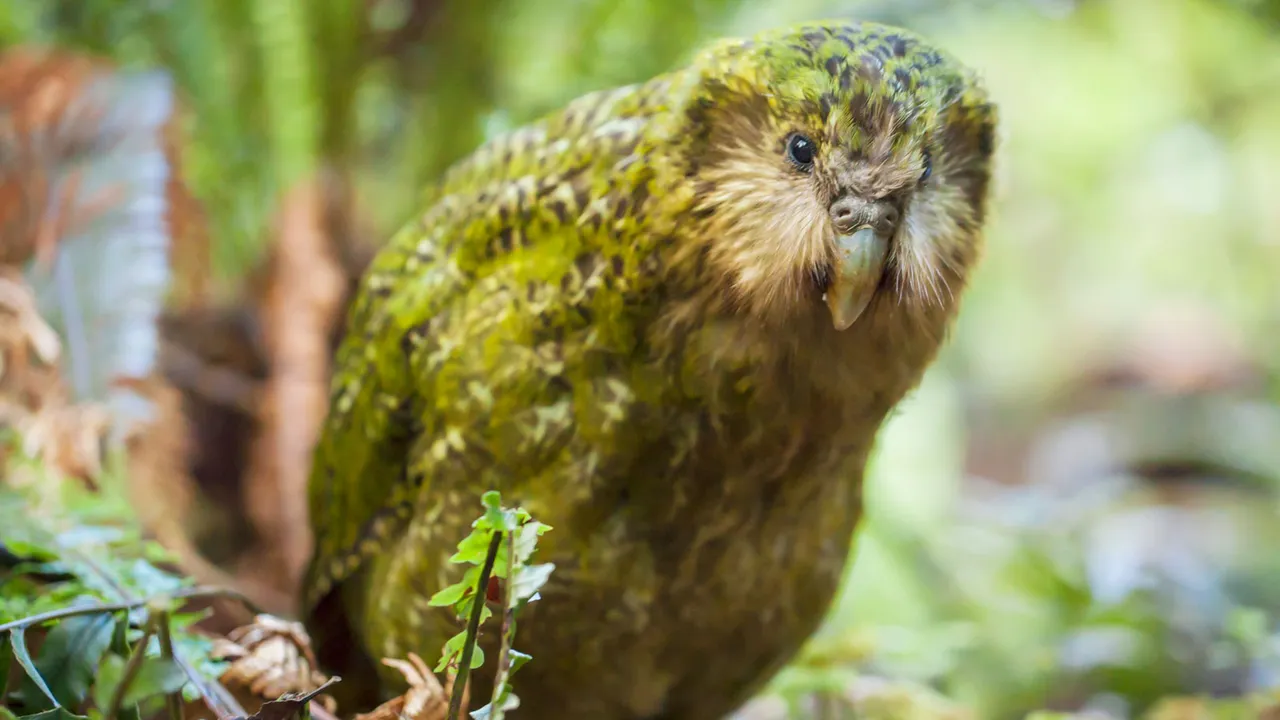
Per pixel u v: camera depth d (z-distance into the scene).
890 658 3.50
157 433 3.39
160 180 3.39
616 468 2.29
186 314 3.96
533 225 2.36
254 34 3.81
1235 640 3.60
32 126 3.40
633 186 2.23
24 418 2.89
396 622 2.47
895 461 5.14
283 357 3.93
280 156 3.88
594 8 4.01
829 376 2.26
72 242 3.24
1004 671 3.60
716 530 2.36
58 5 3.90
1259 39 5.73
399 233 2.87
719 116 2.19
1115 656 3.56
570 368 2.29
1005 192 2.48
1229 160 6.65
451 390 2.37
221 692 2.06
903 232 2.19
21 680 2.09
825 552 2.55
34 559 2.41
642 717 2.57
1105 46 6.21
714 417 2.26
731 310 2.19
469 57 4.13
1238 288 6.96
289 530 3.88
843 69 2.14
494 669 2.36
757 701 3.46
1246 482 5.91
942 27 4.47
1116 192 6.91
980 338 7.18
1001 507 5.17
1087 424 6.50
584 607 2.36
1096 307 7.20
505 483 2.34
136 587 2.26
